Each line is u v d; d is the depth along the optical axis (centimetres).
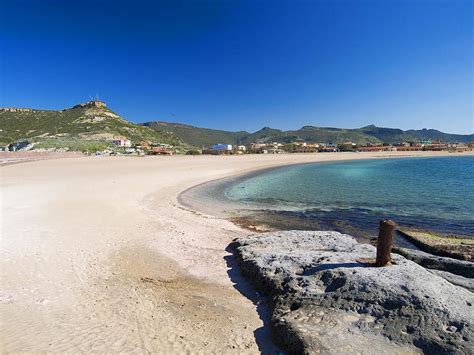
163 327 527
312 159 6806
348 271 590
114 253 869
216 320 563
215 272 787
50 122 15325
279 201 1855
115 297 623
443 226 1283
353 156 8162
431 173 3478
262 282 683
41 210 1323
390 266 609
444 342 428
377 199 1898
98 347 457
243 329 539
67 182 2273
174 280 732
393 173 3544
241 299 651
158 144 13862
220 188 2361
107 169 3519
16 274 702
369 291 524
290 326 497
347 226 1315
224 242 1030
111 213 1324
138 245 948
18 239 936
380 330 466
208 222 1307
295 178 3111
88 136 13162
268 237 960
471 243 1002
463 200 1822
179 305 611
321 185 2572
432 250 965
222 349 479
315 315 517
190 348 474
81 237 982
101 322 528
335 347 443
